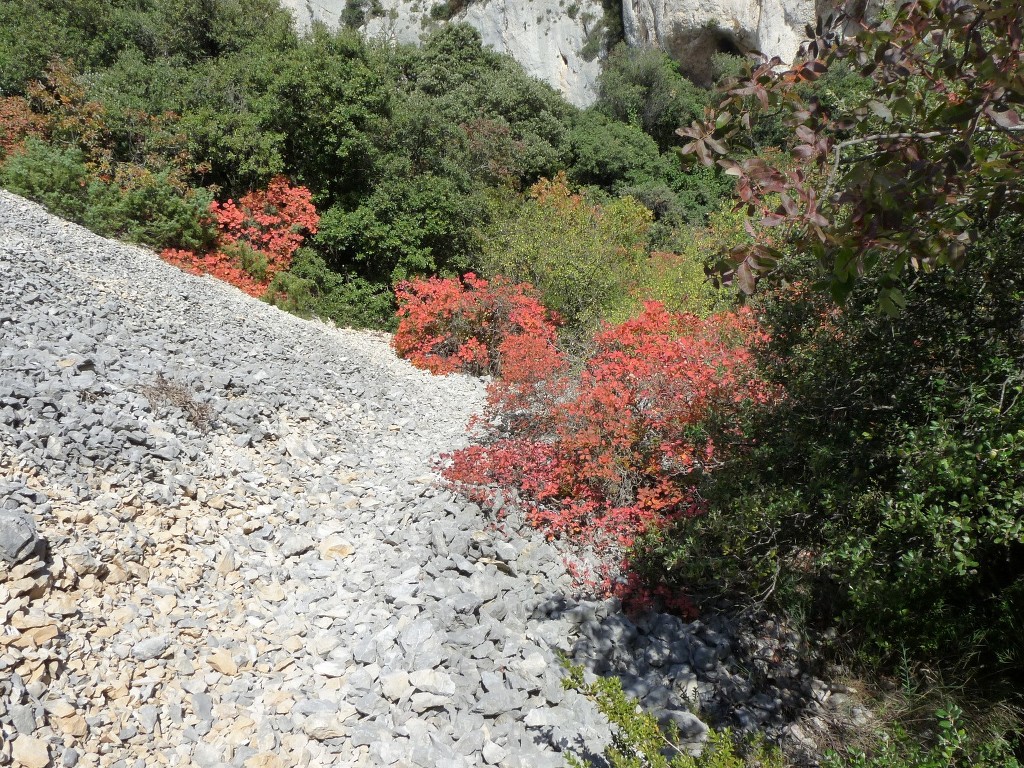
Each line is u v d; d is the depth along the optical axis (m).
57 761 2.64
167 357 6.40
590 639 4.13
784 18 26.23
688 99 28.25
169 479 4.68
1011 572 3.52
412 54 26.00
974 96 2.15
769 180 2.22
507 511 5.10
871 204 2.19
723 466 4.46
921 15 2.16
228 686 3.44
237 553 4.48
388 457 6.57
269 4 17.45
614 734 3.19
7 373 4.69
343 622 4.11
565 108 27.53
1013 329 3.24
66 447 4.32
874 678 3.93
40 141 10.90
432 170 15.22
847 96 2.99
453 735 3.26
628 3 30.30
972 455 2.71
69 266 7.64
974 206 2.56
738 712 3.77
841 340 3.70
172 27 16.02
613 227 14.51
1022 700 3.41
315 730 3.21
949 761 2.54
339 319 11.87
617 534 4.90
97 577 3.63
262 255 11.55
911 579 2.97
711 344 6.20
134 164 11.41
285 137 12.83
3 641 2.90
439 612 3.93
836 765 2.80
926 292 3.39
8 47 13.30
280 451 5.87
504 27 34.62
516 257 12.38
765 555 3.87
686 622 4.43
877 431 3.50
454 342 10.90
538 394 6.46
